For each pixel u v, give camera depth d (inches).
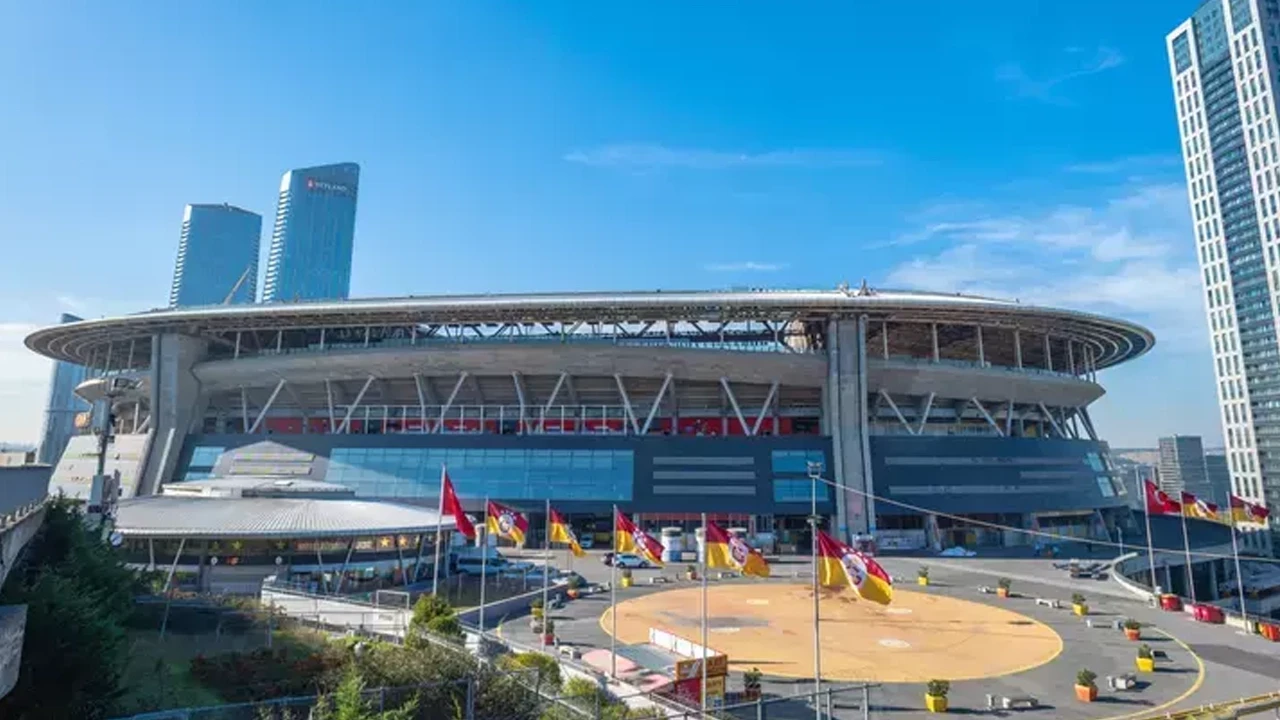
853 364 3631.9
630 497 3516.2
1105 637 1738.4
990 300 3750.0
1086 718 1195.9
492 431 4111.7
